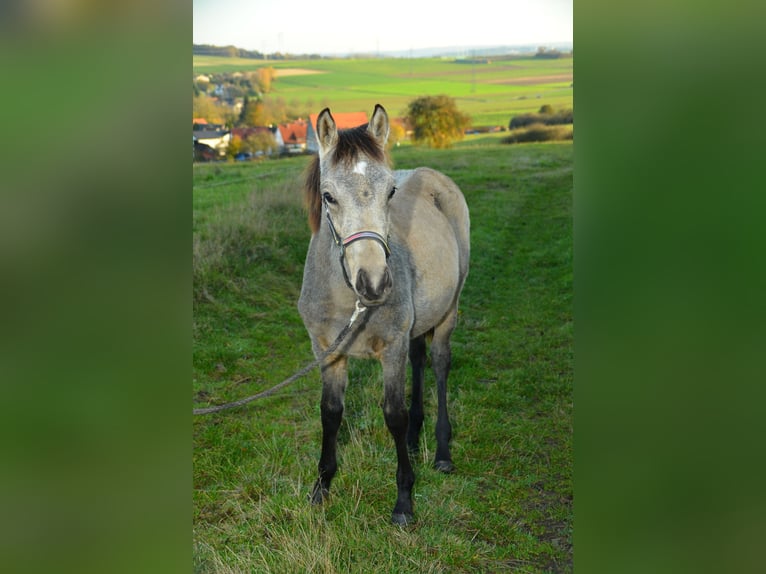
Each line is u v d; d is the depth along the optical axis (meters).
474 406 4.00
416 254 3.10
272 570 2.58
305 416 3.89
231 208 6.87
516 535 2.90
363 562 2.67
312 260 2.82
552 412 3.97
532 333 5.13
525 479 3.31
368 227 2.37
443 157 14.42
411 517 2.97
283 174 10.07
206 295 5.28
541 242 7.54
